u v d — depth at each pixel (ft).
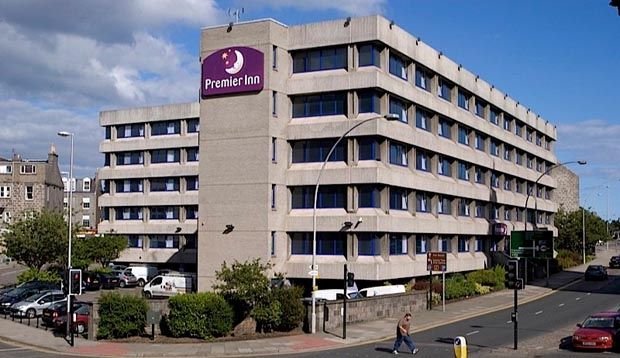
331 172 153.69
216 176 156.66
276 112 155.33
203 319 107.14
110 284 205.98
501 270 196.75
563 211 341.82
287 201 157.48
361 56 155.94
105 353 96.48
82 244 202.90
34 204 288.92
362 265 150.61
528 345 98.63
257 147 152.87
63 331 116.16
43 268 223.51
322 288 156.87
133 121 252.21
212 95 158.10
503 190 242.37
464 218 204.74
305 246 156.76
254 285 110.52
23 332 116.67
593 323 96.99
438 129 186.80
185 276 180.45
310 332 112.06
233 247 153.69
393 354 91.35
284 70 158.30
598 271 224.33
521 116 260.21
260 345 101.09
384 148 156.04
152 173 247.91
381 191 155.43
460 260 196.85
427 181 175.94
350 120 153.17
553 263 257.55
